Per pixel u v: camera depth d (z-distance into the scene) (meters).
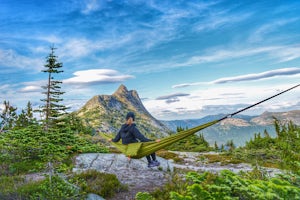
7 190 7.25
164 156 25.34
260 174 9.52
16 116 23.31
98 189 8.62
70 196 7.24
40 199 6.78
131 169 13.01
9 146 13.61
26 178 9.44
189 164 20.94
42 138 12.75
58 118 31.00
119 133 8.64
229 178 5.81
